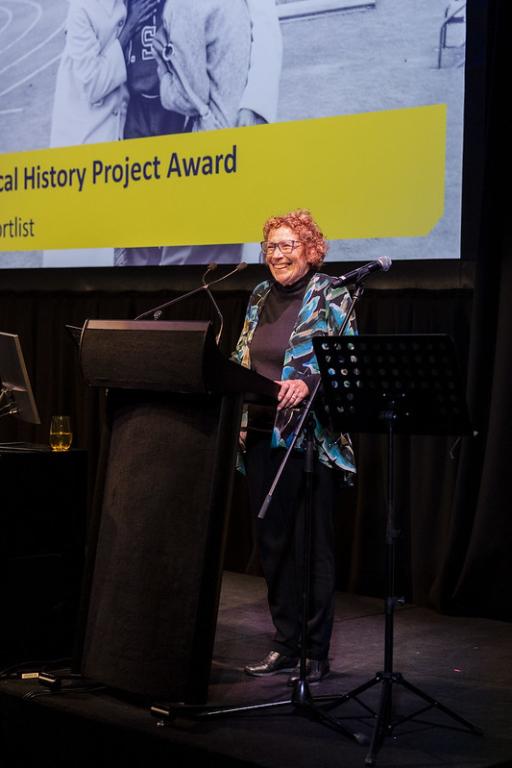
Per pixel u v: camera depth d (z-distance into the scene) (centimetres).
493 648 386
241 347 342
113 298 559
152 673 290
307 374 318
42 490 345
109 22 541
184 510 292
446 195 432
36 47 571
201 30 506
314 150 468
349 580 479
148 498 299
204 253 510
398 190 443
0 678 330
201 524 289
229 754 270
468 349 447
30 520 343
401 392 271
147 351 285
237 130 495
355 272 296
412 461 457
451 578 439
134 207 536
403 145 441
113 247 545
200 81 507
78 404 582
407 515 465
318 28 465
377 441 468
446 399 268
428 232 437
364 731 289
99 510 312
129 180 537
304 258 330
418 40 436
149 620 293
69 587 353
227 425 286
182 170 516
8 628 340
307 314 323
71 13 556
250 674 340
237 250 498
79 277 573
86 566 313
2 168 590
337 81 459
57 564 350
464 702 320
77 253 560
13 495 339
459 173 429
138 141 532
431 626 419
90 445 569
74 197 561
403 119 441
